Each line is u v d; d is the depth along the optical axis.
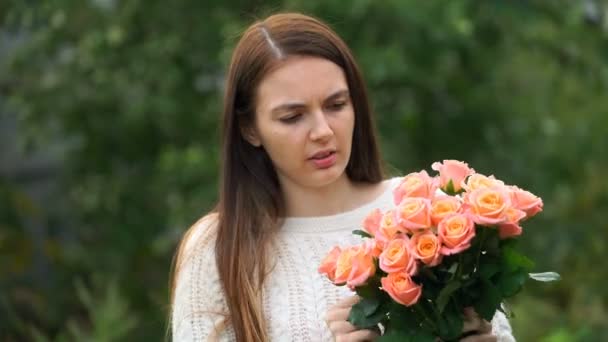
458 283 3.83
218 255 4.55
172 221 12.98
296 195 4.68
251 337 4.41
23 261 12.72
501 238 3.86
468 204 3.84
